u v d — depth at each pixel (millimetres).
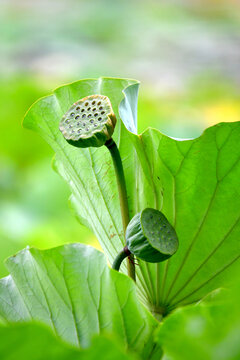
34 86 5762
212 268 1722
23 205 4668
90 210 1823
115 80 1811
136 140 1681
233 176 1675
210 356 1355
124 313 1595
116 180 1707
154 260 1610
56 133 1807
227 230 1707
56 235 3986
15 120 5465
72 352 1325
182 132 5711
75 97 1807
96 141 1630
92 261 1593
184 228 1719
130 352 1608
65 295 1614
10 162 5387
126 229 1642
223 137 1642
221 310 1368
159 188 1719
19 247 3594
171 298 1734
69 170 1823
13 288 1695
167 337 1393
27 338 1312
